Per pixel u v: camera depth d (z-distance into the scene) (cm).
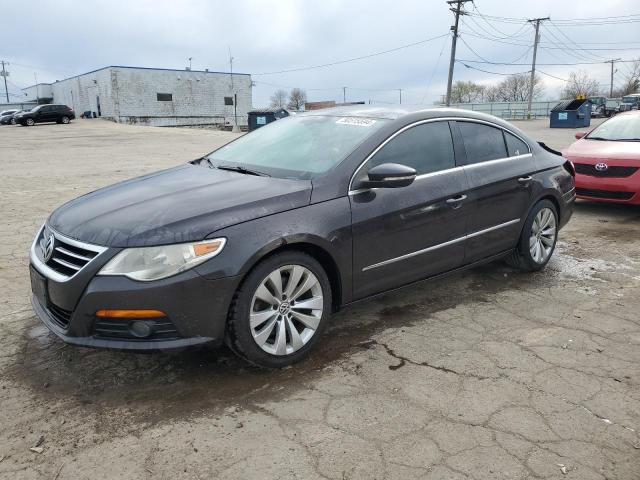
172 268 294
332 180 358
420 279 414
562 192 529
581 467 253
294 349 340
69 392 314
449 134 438
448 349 369
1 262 546
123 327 296
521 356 359
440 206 409
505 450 264
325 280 350
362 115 430
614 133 857
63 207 372
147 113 5756
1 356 355
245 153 436
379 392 315
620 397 311
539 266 521
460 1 4091
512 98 9456
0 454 260
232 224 312
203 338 306
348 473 247
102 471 249
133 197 353
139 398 307
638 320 420
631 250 615
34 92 7800
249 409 297
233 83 6362
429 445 267
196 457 258
